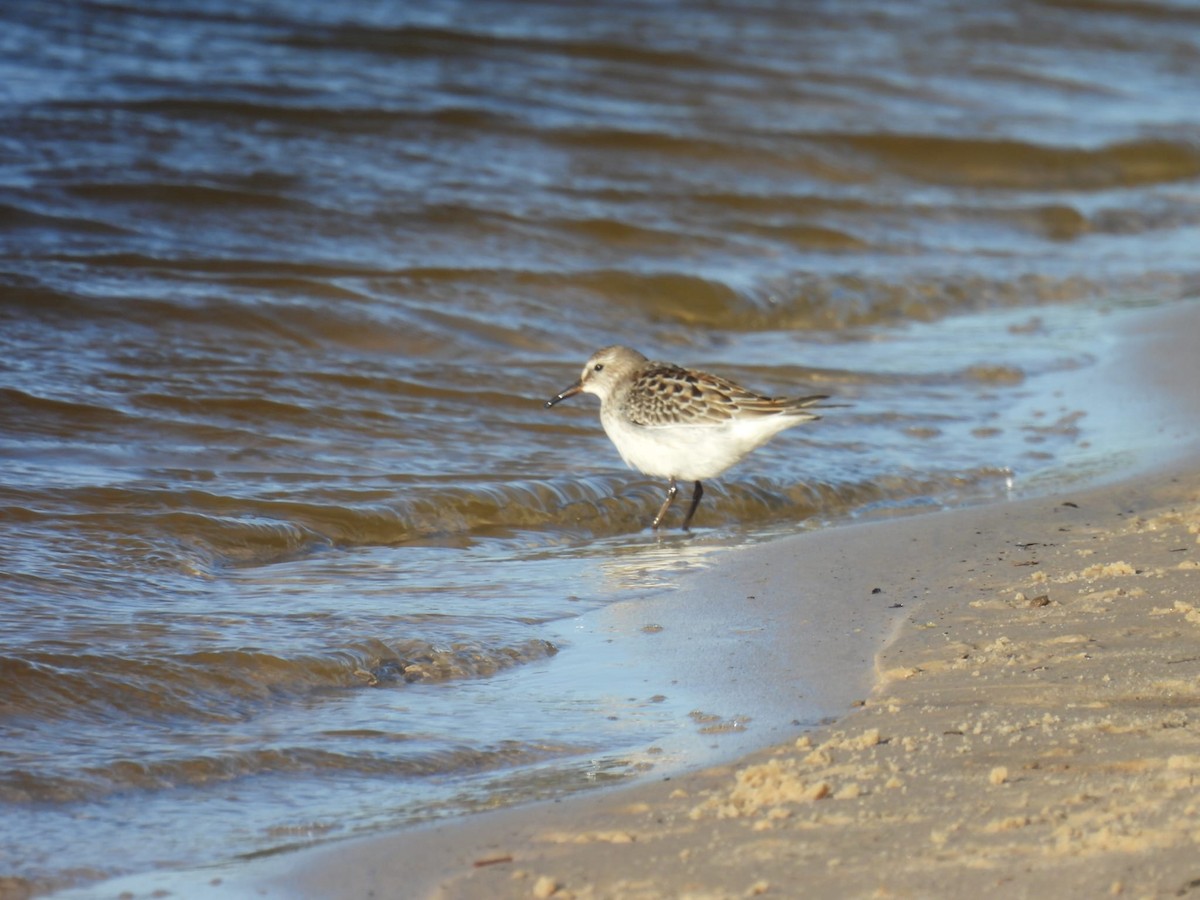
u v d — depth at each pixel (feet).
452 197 74.18
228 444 46.42
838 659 29.94
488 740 27.12
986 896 18.89
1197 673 26.86
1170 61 133.59
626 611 34.32
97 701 28.63
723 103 100.48
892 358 61.00
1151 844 19.70
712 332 64.28
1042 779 22.45
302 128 82.07
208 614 33.58
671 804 23.12
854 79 110.93
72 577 35.55
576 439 49.96
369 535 41.52
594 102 95.76
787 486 46.03
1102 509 40.93
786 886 19.72
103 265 60.75
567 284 65.87
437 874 21.54
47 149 73.92
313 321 56.90
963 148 97.76
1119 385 56.70
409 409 50.83
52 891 21.76
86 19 98.22
